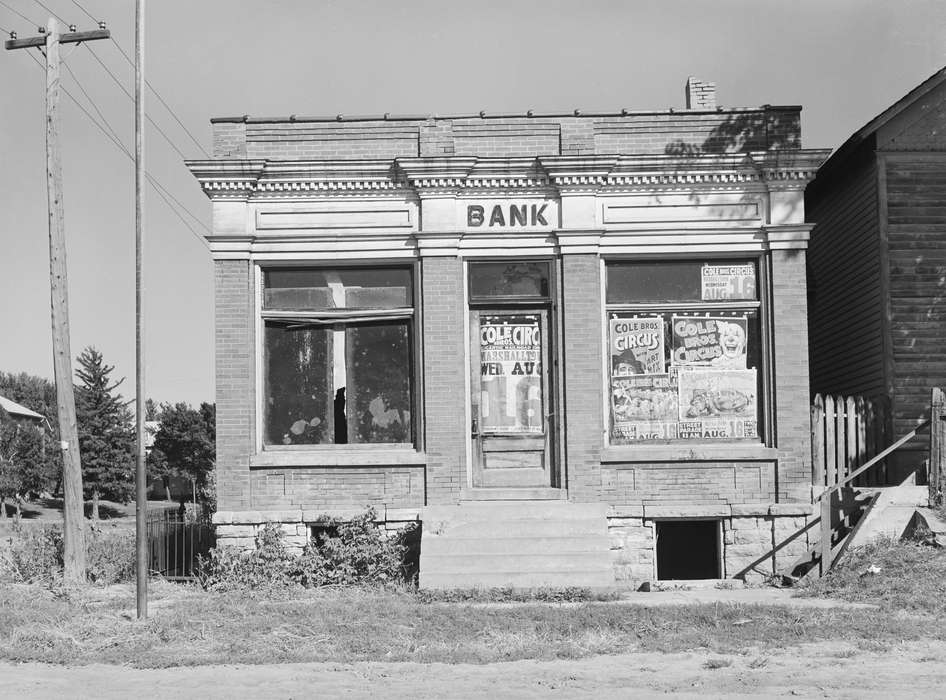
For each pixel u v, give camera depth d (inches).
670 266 665.0
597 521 621.0
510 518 628.4
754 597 550.9
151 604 564.4
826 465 649.6
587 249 652.1
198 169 652.7
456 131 666.2
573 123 662.5
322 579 617.3
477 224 658.2
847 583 551.8
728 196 657.0
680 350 658.8
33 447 2342.5
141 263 521.3
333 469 647.8
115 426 2442.2
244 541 639.8
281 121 669.3
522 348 662.5
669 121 666.2
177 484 2294.5
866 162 703.1
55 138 717.3
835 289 770.2
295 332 666.2
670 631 467.2
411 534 638.5
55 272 711.1
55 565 699.4
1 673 424.8
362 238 657.6
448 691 381.1
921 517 582.9
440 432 644.7
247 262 654.5
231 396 647.8
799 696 363.3
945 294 679.1
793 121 663.8
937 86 685.9
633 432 655.8
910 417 668.1
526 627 479.2
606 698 366.0
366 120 668.7
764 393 649.6
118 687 398.0
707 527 669.9
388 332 666.2
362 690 385.4
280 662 434.9
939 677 385.7
